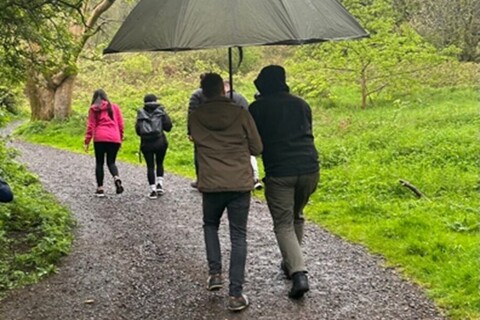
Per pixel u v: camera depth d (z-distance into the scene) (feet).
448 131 40.24
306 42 14.11
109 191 31.40
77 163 42.70
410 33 65.00
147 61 91.15
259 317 14.61
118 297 15.98
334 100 67.46
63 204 27.73
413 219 22.53
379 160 34.99
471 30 76.79
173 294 16.21
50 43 23.18
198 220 24.90
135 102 77.92
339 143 40.27
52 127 65.72
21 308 15.14
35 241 20.51
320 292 16.21
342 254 19.76
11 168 32.68
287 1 13.56
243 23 13.03
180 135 51.65
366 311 14.85
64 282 17.03
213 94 15.21
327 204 26.86
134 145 50.08
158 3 13.93
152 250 20.40
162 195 30.17
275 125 15.38
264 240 21.62
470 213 23.53
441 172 30.19
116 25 75.92
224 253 20.24
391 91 64.95
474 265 16.96
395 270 17.94
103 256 19.60
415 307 15.02
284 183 15.39
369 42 62.95
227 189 14.75
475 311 14.43
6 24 21.77
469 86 66.08
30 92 71.15
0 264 17.76
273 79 15.70
